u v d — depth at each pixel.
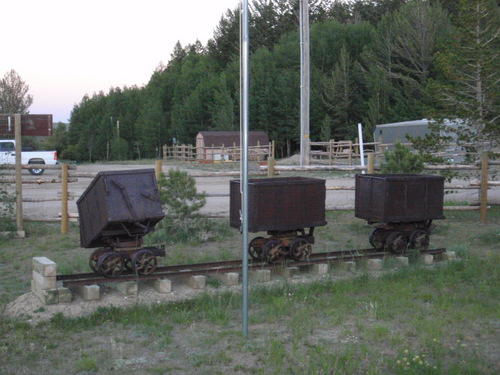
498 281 9.20
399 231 10.73
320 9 87.06
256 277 9.35
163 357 6.24
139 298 8.29
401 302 8.12
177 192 12.77
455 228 14.11
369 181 10.80
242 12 7.05
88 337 6.86
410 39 52.06
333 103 57.72
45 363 6.10
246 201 6.71
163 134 71.31
